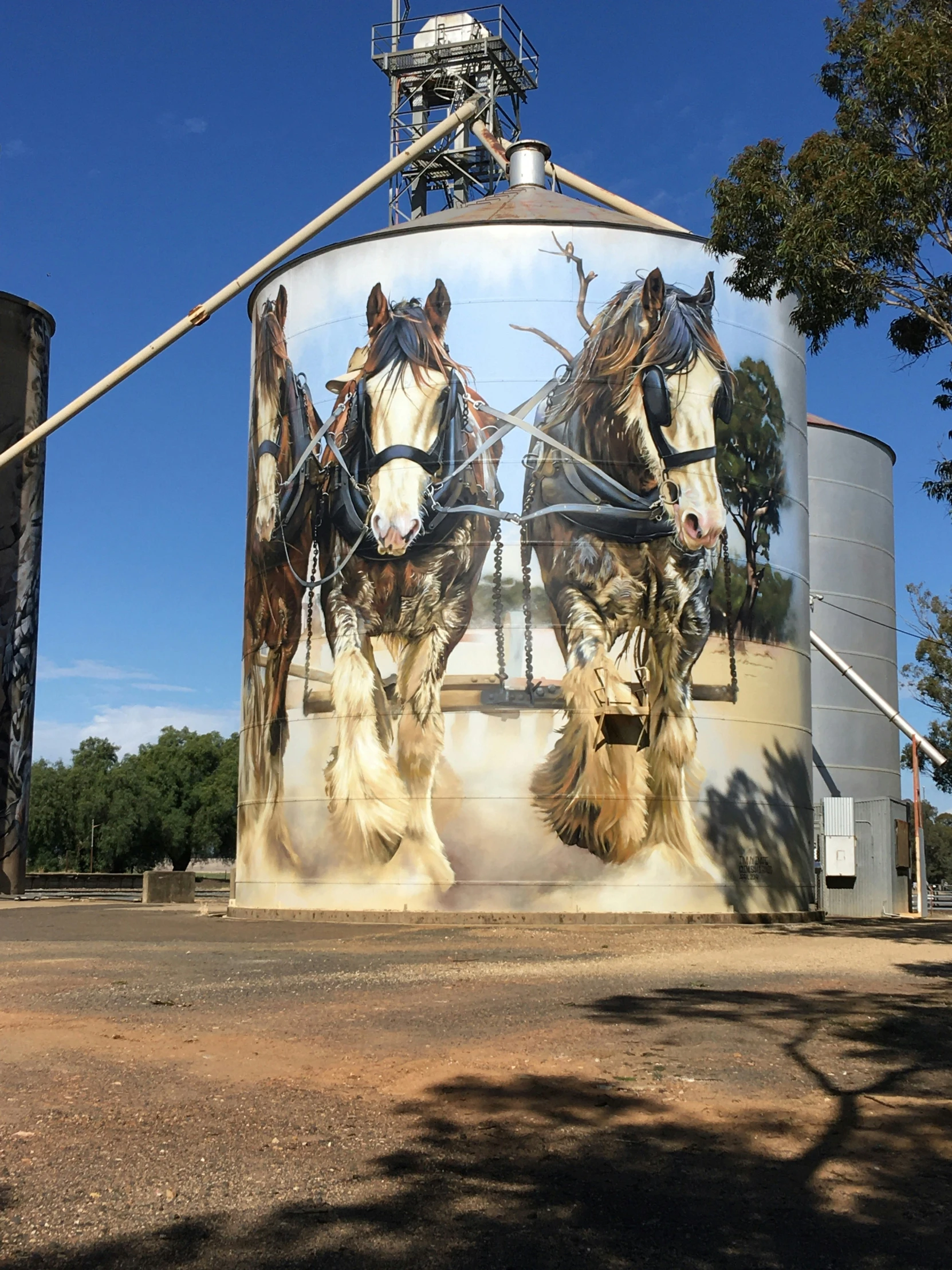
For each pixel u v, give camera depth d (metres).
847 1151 8.66
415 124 45.91
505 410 31.42
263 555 34.12
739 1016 14.43
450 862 29.77
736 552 32.62
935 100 20.56
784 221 21.33
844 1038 13.02
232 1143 8.48
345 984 17.12
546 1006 14.96
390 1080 10.55
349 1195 7.45
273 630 33.31
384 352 32.34
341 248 33.47
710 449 32.53
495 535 30.80
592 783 29.91
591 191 38.56
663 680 30.89
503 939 25.23
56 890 62.75
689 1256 6.61
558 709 30.06
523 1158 8.36
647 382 31.97
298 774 31.97
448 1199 7.44
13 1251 6.45
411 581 30.95
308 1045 12.16
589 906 29.56
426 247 32.50
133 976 18.09
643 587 31.03
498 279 32.03
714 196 22.23
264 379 35.12
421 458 31.44
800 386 35.59
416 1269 6.33
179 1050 11.82
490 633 30.39
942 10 21.17
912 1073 11.24
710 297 33.19
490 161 45.22
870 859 40.47
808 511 35.78
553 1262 6.48
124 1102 9.60
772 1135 9.05
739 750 31.81
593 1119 9.38
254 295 36.38
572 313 31.95
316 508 32.72
